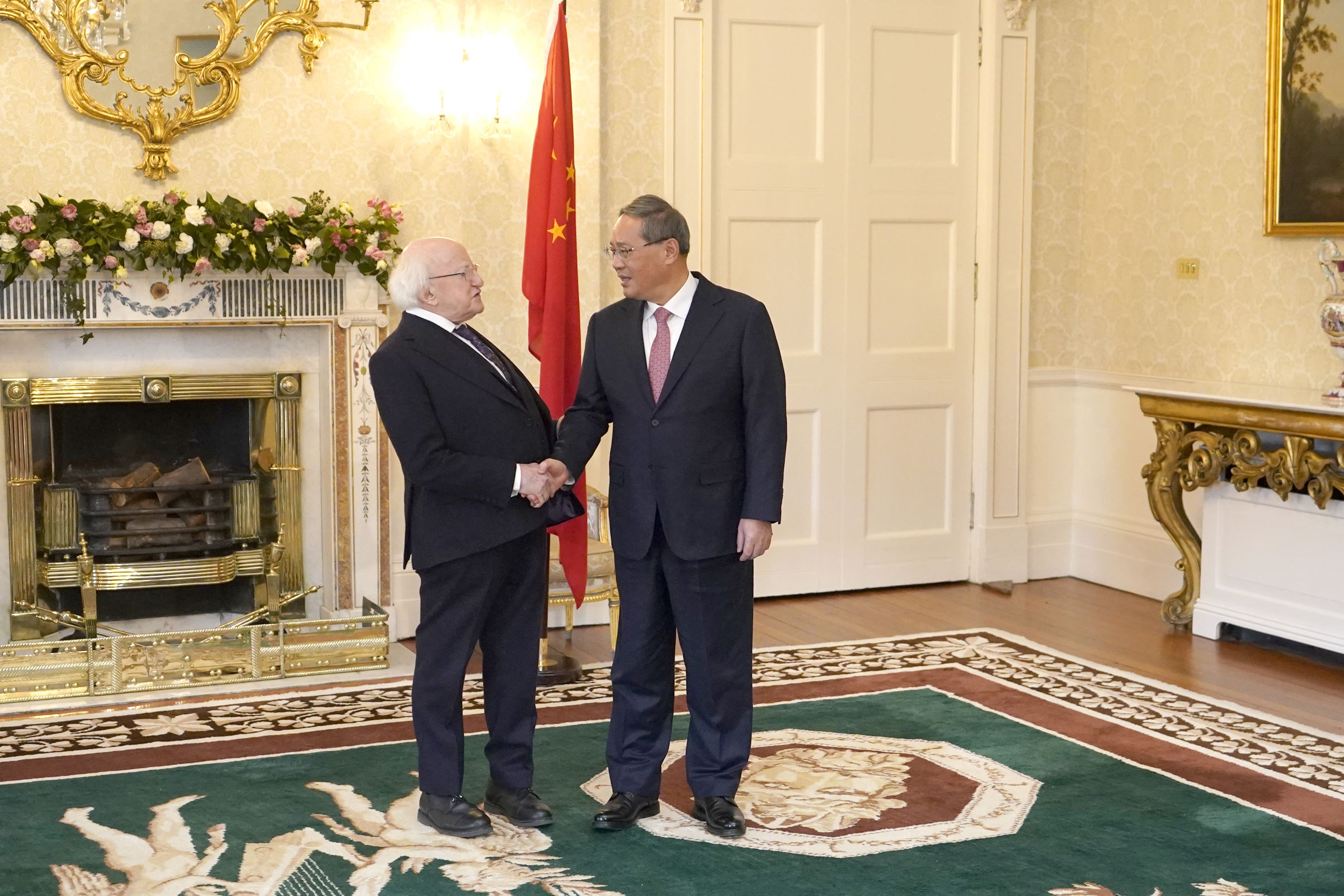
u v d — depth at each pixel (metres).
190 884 3.13
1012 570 6.68
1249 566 5.39
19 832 3.44
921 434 6.55
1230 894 3.11
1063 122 6.67
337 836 3.42
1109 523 6.60
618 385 3.41
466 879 3.17
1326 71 5.41
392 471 5.48
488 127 5.48
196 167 5.14
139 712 4.49
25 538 5.12
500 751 3.53
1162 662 5.20
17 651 4.58
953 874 3.21
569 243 4.93
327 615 5.48
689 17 5.86
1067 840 3.43
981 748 4.14
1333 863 3.29
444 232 5.48
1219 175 5.99
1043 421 6.75
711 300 3.39
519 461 3.37
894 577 6.55
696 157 5.93
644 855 3.32
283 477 5.43
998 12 6.37
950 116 6.43
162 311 5.01
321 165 5.29
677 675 5.03
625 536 3.40
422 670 3.41
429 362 3.29
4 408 5.02
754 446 3.34
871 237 6.34
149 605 5.50
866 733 4.29
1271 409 5.01
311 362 5.42
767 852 3.35
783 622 5.83
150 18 5.02
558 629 5.72
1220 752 4.11
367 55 5.32
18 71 4.90
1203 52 6.04
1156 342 6.37
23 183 4.94
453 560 3.30
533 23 5.51
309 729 4.30
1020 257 6.55
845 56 6.19
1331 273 5.05
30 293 4.85
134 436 5.39
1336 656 5.27
